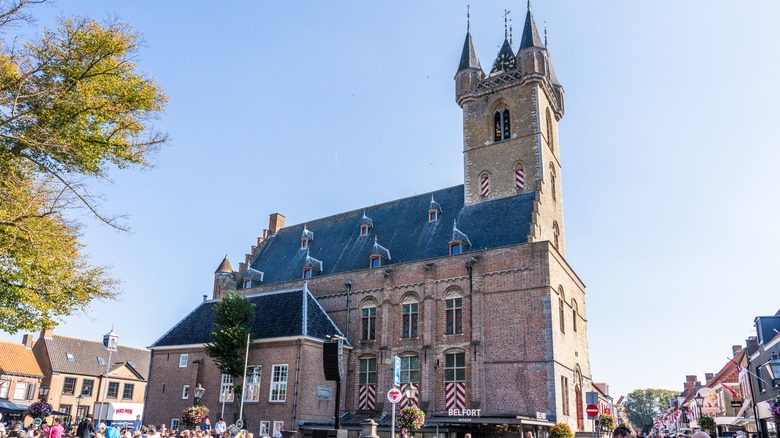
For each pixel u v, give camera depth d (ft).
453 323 127.34
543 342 114.62
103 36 63.41
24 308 65.10
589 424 135.54
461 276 128.57
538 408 111.45
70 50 62.59
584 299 149.59
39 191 57.88
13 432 86.48
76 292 64.95
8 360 186.19
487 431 111.34
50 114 61.05
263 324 135.85
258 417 125.90
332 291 149.07
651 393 613.93
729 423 171.12
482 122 153.58
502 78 152.76
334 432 94.27
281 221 197.06
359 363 137.69
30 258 60.39
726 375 229.66
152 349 151.33
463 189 154.71
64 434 91.86
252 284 169.99
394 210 165.37
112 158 66.69
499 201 142.00
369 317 140.46
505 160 145.79
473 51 163.02
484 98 155.33
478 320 123.03
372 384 134.10
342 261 158.30
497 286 123.75
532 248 121.70
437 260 133.08
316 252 169.07
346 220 175.01
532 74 146.41
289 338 127.13
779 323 145.89
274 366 128.36
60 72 62.59
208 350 127.13
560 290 126.82
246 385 130.72
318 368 129.29
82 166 64.90
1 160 58.39
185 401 139.44
